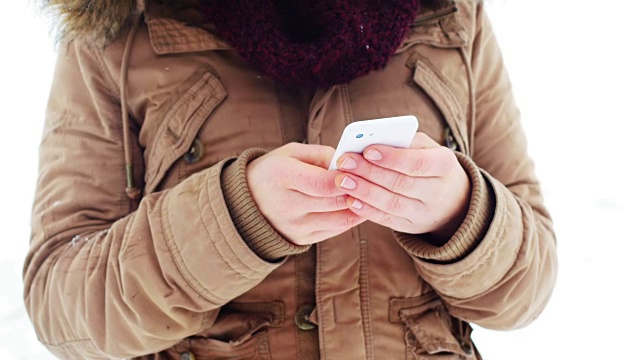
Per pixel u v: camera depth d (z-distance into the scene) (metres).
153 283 0.85
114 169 0.99
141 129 0.98
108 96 0.99
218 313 0.93
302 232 0.80
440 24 1.03
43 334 0.98
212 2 0.94
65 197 0.98
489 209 0.86
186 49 0.96
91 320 0.90
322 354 0.92
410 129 0.74
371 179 0.76
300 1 0.95
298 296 0.94
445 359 0.95
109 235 0.91
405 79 0.99
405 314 0.94
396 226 0.82
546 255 0.97
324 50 0.92
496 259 0.88
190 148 0.95
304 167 0.77
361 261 0.93
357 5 0.92
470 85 1.04
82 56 0.99
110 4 0.93
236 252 0.81
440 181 0.79
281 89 0.98
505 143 1.08
